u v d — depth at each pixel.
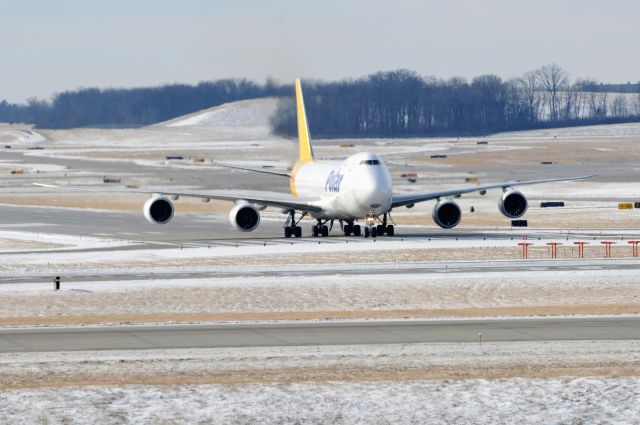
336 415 127.75
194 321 192.25
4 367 151.38
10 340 173.00
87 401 132.62
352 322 190.12
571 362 152.62
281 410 129.38
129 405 131.25
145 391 137.00
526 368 149.00
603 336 172.88
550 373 146.00
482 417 127.25
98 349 164.88
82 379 143.88
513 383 140.62
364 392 136.62
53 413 128.00
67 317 198.38
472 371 147.50
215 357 158.12
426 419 126.56
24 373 147.50
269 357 157.88
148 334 178.38
